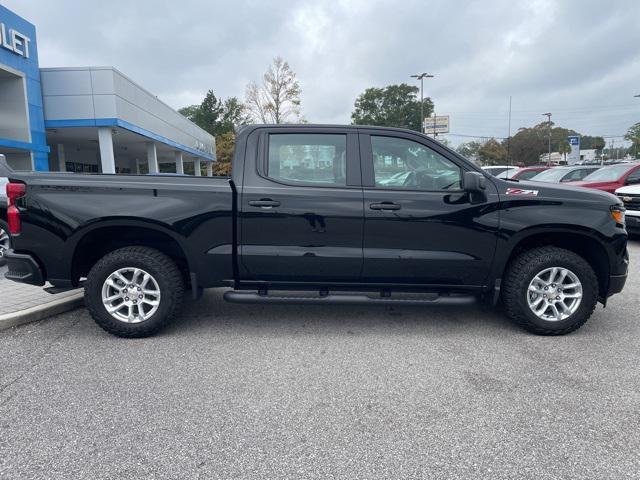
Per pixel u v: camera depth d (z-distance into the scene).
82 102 18.89
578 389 3.25
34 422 2.82
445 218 4.12
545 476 2.33
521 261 4.24
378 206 4.10
